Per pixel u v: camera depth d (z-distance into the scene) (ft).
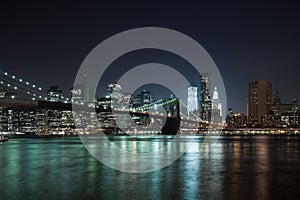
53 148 307.58
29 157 220.43
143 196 108.99
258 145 361.10
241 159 210.18
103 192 113.91
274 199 105.50
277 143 407.23
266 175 147.84
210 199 105.50
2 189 118.11
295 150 286.66
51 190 116.88
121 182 130.93
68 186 123.13
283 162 194.70
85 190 116.98
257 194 111.45
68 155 234.79
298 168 168.86
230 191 115.65
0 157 221.05
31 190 116.78
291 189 118.62
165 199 105.50
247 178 140.05
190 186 123.75
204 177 142.20
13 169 163.94
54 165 179.01
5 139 451.53
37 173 151.84
